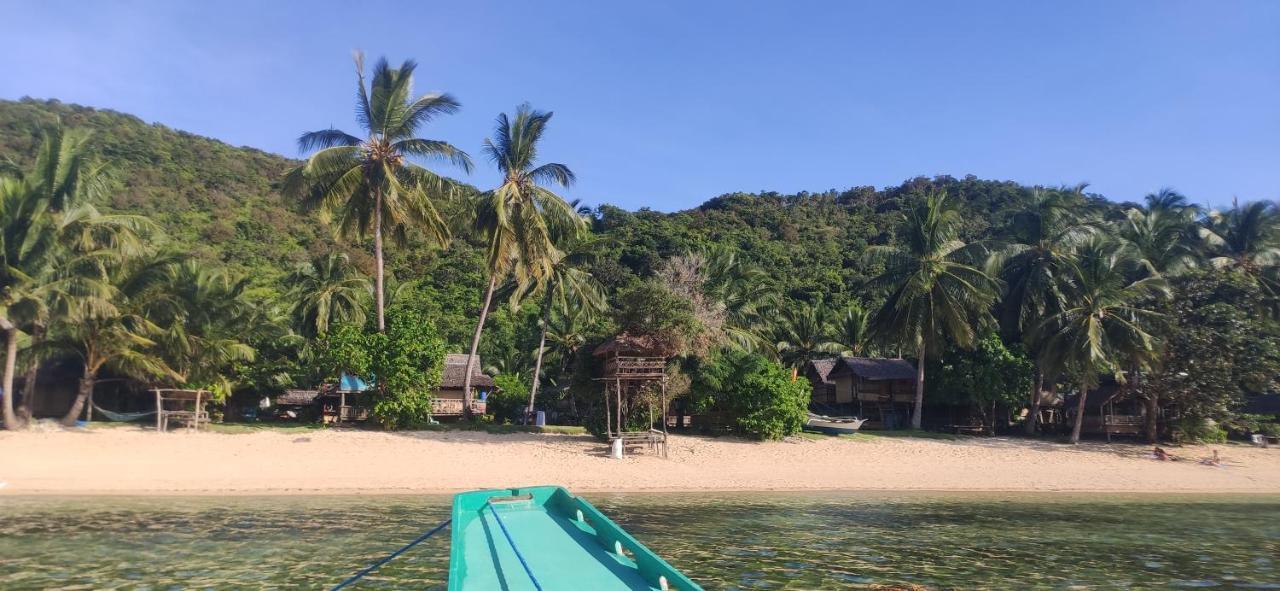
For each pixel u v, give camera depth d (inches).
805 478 1130.0
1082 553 629.3
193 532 655.1
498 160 1400.1
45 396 1460.4
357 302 1905.8
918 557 602.2
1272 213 1857.8
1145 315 1545.3
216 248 2721.5
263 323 1517.0
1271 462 1403.8
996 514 855.7
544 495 433.1
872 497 994.1
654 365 1205.1
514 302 1605.6
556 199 1416.1
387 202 1323.8
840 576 532.7
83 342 1226.0
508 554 334.3
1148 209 1894.7
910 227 1649.9
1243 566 585.0
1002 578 536.7
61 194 1143.6
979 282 1632.6
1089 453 1427.2
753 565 562.9
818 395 1996.8
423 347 1296.8
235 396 1533.0
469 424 1366.9
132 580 489.1
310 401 1658.5
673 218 3791.8
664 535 681.6
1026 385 1622.8
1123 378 1596.9
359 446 1146.0
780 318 2237.9
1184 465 1353.3
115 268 1215.6
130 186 3046.3
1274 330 1593.3
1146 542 684.7
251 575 505.0
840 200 4963.1
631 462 1152.2
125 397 1472.7
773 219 3863.2
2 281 1089.4
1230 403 1518.2
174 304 1277.1
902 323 1636.3
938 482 1149.1
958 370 1663.4
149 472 963.3
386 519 730.8
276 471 1004.6
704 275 1662.2
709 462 1186.0
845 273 2957.7
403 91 1310.3
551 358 2094.0
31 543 604.1
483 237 1443.2
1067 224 1765.5
